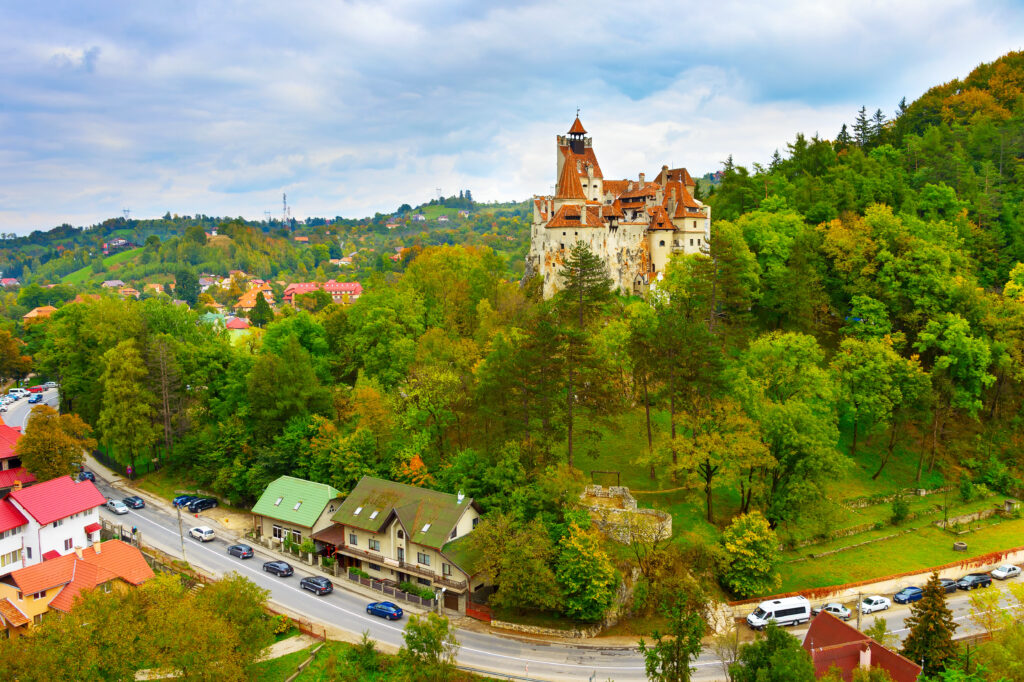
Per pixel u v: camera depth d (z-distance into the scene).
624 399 101.44
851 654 55.62
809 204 145.00
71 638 51.94
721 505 85.81
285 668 62.19
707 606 71.06
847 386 100.19
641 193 143.50
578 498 78.00
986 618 63.59
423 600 73.62
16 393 161.88
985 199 151.12
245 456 97.50
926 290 115.38
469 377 100.31
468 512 77.00
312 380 101.12
